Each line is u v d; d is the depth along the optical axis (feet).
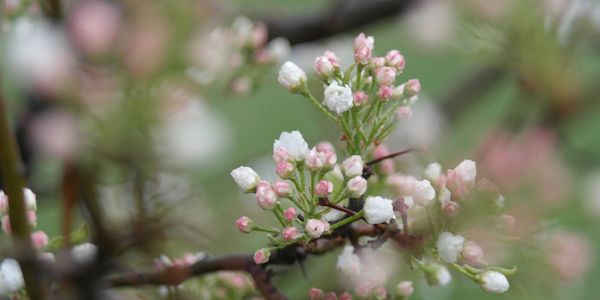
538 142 2.00
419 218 2.06
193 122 1.82
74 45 1.75
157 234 1.85
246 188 2.00
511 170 1.99
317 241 2.07
